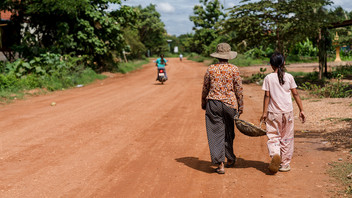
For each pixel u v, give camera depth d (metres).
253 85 17.03
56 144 6.33
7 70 17.02
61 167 5.02
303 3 16.89
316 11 17.02
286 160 4.60
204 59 57.03
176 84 18.39
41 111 10.06
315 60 40.41
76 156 5.57
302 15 17.17
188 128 7.60
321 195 3.75
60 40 22.22
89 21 24.02
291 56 41.12
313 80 16.83
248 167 4.88
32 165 5.13
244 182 4.27
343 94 11.15
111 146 6.18
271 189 4.00
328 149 5.45
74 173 4.75
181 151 5.82
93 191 4.09
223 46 4.59
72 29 23.41
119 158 5.45
